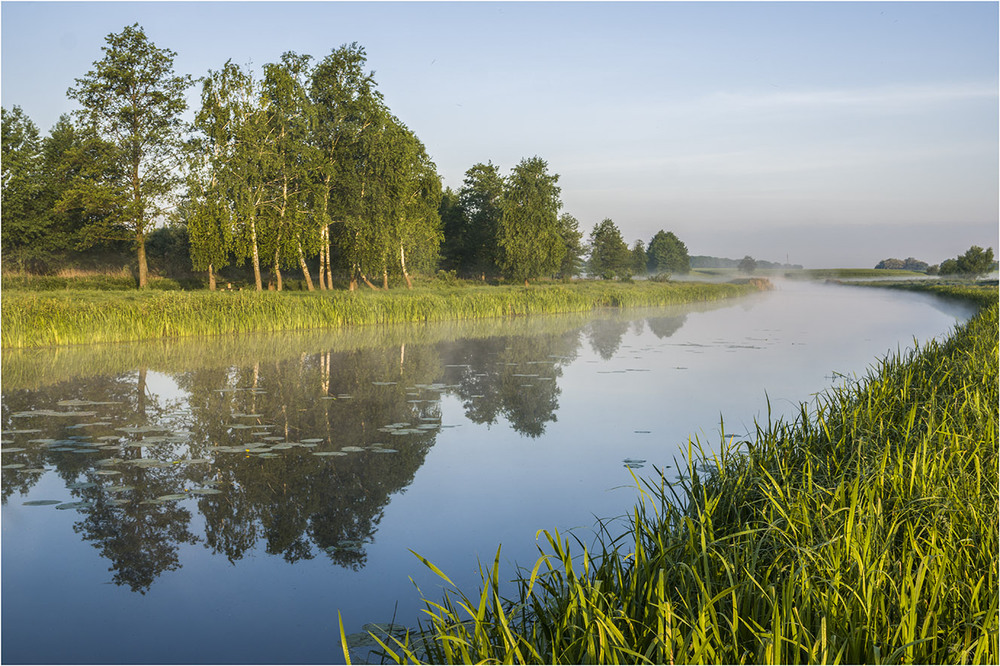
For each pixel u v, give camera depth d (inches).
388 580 197.9
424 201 1836.9
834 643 114.8
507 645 118.5
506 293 1389.0
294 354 687.7
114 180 1480.1
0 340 693.9
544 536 226.4
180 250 1815.9
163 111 1461.6
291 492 275.3
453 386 514.9
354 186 1508.4
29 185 1604.3
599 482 283.7
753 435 355.9
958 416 253.3
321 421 398.9
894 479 186.2
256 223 1389.0
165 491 276.5
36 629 172.9
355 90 1550.2
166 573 205.0
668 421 396.2
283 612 179.8
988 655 111.0
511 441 353.4
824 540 153.4
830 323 1107.3
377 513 251.3
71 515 251.6
